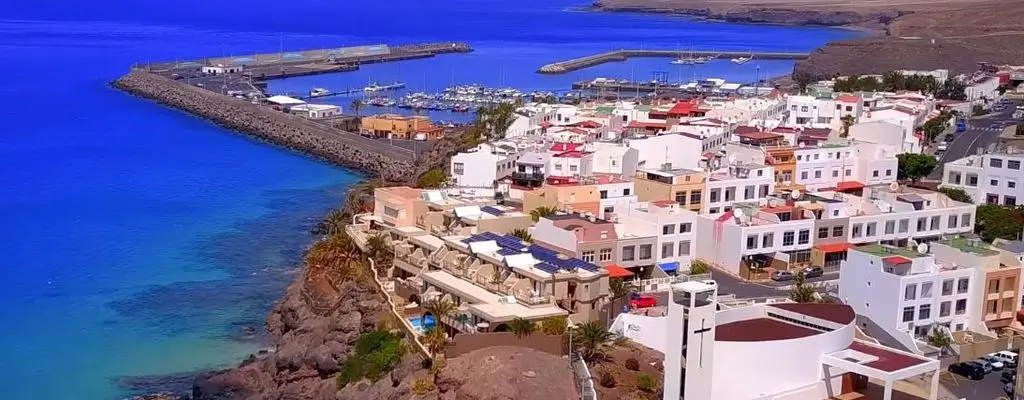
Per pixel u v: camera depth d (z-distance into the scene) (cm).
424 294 13325
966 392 11362
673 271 15612
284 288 17900
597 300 12788
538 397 10244
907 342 12281
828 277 15688
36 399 13425
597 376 10888
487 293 12838
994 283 13375
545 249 13762
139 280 18375
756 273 15725
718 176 18700
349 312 14212
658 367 11262
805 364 9938
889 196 17875
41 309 16838
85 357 14838
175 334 15750
